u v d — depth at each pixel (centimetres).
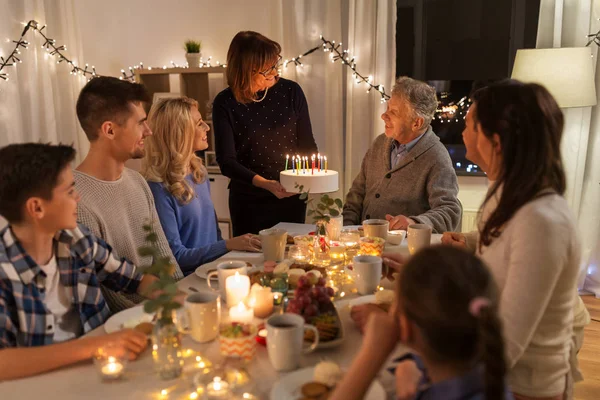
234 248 190
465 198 356
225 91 272
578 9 302
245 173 262
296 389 97
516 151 107
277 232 173
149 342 116
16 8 343
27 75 349
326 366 97
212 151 396
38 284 121
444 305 72
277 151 277
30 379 104
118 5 406
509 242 107
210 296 120
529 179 106
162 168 196
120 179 171
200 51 395
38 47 356
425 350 76
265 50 253
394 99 235
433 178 233
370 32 340
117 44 410
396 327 81
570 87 273
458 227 232
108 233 163
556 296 108
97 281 137
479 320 69
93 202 161
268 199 279
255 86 261
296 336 103
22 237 119
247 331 108
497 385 67
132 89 164
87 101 160
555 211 103
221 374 101
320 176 208
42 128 363
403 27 364
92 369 108
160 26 406
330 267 166
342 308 134
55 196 115
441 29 358
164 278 100
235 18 393
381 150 253
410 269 77
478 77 357
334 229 194
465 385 74
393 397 96
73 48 370
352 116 351
